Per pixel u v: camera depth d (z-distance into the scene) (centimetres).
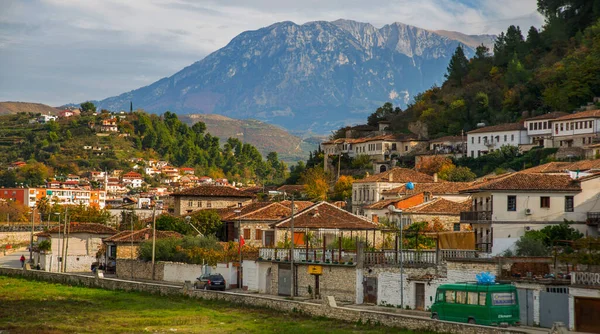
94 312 9069
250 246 12900
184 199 17775
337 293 9488
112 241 14838
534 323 7306
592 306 6875
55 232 16100
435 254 9225
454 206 13838
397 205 15462
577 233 9769
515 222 10044
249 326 7788
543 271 7850
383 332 7031
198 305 9575
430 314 8100
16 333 7506
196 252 12619
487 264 7931
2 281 13038
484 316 6812
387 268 8969
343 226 12019
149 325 8012
